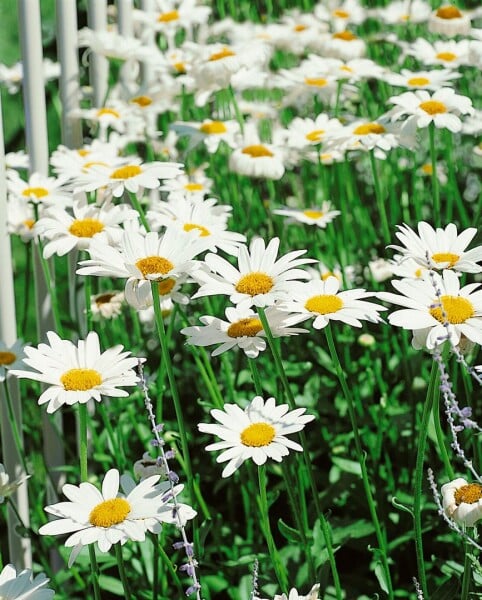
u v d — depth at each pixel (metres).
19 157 1.71
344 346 1.64
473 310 1.17
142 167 1.44
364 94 2.00
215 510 1.49
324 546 1.40
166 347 1.22
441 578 1.41
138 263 1.22
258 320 1.25
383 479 1.50
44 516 1.51
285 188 2.11
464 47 1.79
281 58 2.22
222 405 1.38
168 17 1.96
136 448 1.60
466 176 1.92
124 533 1.14
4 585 1.19
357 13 2.11
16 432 1.44
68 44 1.65
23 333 1.60
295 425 1.19
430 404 1.17
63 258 1.85
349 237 1.81
